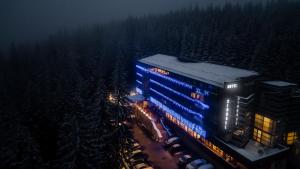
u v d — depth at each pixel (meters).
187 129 47.22
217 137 38.50
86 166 23.67
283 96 34.66
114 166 27.39
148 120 51.53
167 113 55.81
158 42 94.44
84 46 114.44
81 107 28.08
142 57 90.25
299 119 38.28
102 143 27.25
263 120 36.97
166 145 46.06
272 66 55.41
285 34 61.84
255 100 38.41
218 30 82.31
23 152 24.39
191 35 83.69
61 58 99.12
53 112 45.31
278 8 101.19
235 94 37.06
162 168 39.16
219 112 37.41
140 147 44.31
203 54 73.06
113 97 27.58
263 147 36.03
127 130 28.06
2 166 24.23
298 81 50.47
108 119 28.12
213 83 39.38
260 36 66.88
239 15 94.69
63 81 68.12
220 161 38.25
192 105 45.12
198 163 37.75
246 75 40.34
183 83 47.84
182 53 80.56
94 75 74.81
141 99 66.62
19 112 47.66
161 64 61.72
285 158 36.00
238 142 36.69
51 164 33.00
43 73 78.19
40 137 41.81
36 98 49.84
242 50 66.06
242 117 37.22
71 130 23.53
